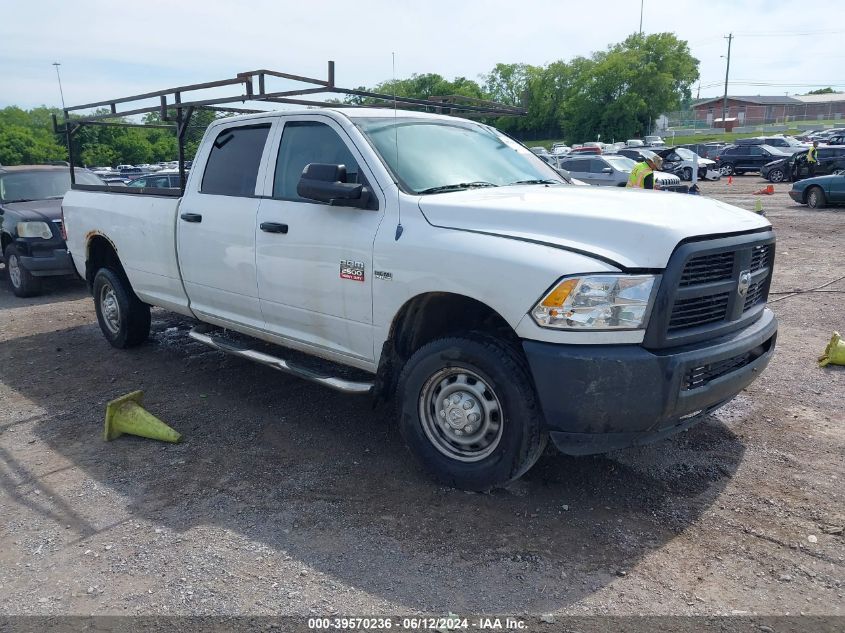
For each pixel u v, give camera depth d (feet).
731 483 13.14
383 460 14.42
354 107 15.93
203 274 17.66
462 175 14.87
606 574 10.47
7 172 35.53
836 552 10.91
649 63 240.73
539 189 14.52
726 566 10.63
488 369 11.95
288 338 15.85
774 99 349.41
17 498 13.29
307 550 11.25
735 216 12.80
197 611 9.84
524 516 12.07
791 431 15.35
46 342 24.43
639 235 11.10
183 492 13.32
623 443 11.34
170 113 18.76
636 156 100.89
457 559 10.90
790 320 24.66
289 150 15.79
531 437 11.87
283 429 16.17
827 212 59.72
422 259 12.48
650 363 10.82
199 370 20.54
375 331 13.65
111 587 10.45
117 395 18.71
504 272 11.45
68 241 23.71
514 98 304.09
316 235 14.38
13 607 10.07
